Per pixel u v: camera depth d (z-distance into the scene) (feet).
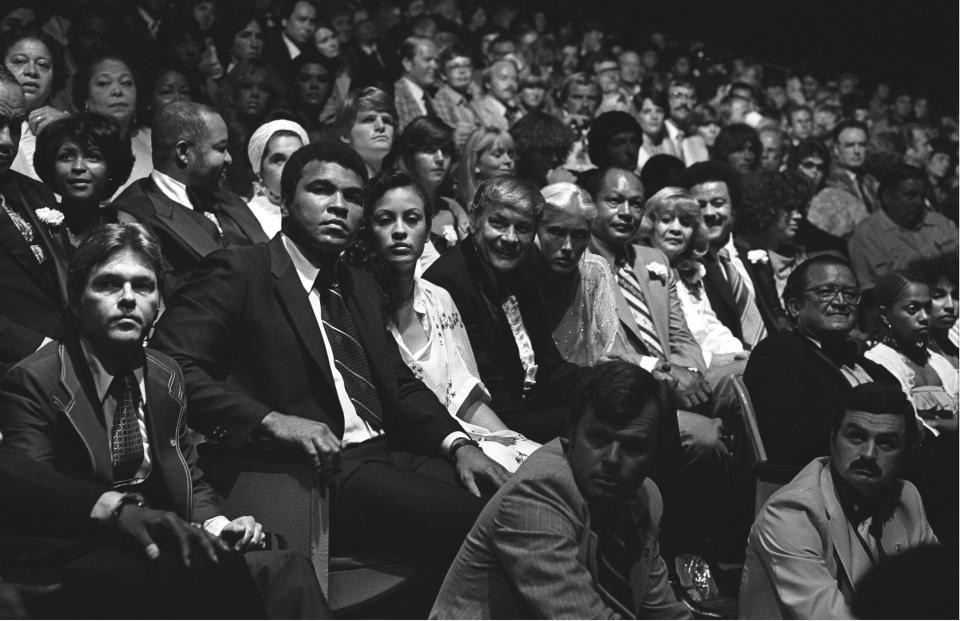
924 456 13.62
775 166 26.02
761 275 17.99
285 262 10.62
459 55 25.89
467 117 25.59
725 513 13.53
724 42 43.37
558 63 31.71
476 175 18.07
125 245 9.07
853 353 13.74
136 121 18.75
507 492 8.36
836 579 9.92
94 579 8.19
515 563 8.18
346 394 10.64
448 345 12.30
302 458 9.74
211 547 8.32
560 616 8.02
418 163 16.78
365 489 10.21
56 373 8.83
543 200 12.99
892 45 43.75
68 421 8.74
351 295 11.05
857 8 44.37
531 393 12.94
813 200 25.22
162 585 8.31
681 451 12.71
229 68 24.26
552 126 19.67
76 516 8.21
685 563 12.85
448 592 8.66
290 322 10.40
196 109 14.48
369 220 12.16
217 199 14.92
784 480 11.76
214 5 24.64
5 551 8.38
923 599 9.18
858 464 9.87
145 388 9.13
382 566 10.27
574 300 14.11
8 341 10.80
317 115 21.63
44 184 12.83
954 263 17.22
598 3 41.01
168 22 22.08
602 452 8.17
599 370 8.31
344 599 10.08
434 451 10.89
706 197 17.24
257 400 10.27
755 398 12.87
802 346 13.14
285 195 10.81
